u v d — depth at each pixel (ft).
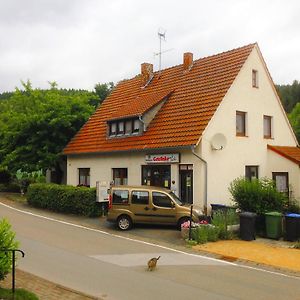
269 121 85.10
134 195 62.54
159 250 48.60
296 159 77.66
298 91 278.05
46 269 37.88
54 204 79.77
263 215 60.75
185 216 61.41
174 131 75.56
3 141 105.91
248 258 46.16
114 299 30.12
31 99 109.19
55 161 102.32
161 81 96.37
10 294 26.91
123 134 87.25
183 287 33.53
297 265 43.60
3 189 127.54
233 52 84.12
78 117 104.27
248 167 79.30
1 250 27.71
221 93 75.31
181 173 73.92
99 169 91.15
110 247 49.19
